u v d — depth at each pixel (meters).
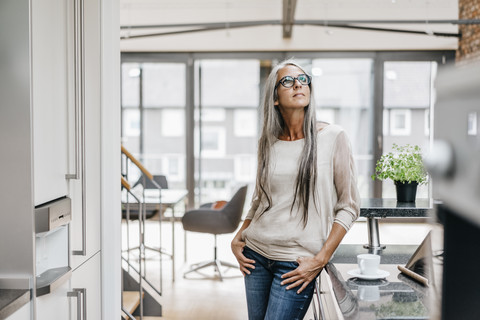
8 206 1.80
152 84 9.03
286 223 2.03
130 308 3.84
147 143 9.13
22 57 1.78
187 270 5.91
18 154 1.79
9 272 1.81
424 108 8.79
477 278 0.56
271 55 8.80
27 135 1.79
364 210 2.63
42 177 1.91
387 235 7.58
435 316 0.61
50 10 1.98
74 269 2.24
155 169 9.14
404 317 1.36
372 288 1.72
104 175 2.59
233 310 4.52
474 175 0.53
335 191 2.07
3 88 1.78
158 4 8.06
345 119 8.91
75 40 2.15
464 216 0.55
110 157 2.61
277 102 2.06
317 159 2.00
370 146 8.90
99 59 2.53
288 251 2.03
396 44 8.50
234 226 5.36
